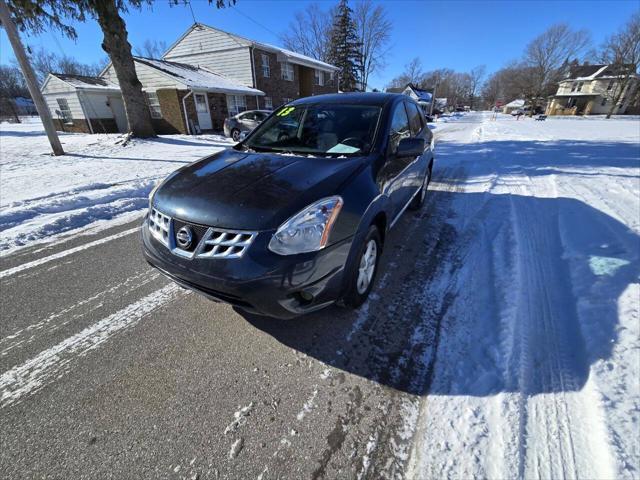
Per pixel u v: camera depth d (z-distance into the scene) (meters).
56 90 18.89
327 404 1.61
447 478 1.27
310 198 1.82
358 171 2.17
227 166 2.30
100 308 2.38
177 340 2.06
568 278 2.61
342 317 2.25
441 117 45.06
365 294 2.36
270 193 1.85
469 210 4.38
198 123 17.72
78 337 2.08
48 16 8.93
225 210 1.77
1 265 3.00
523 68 68.88
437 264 2.96
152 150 10.08
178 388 1.71
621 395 1.55
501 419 1.49
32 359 1.90
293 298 1.73
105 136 14.05
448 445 1.40
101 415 1.56
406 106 3.52
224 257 1.69
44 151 9.77
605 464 1.29
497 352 1.88
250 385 1.73
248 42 19.38
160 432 1.48
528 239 3.35
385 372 1.80
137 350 1.98
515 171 6.65
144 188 5.58
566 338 1.98
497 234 3.52
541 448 1.37
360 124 2.74
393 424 1.50
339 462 1.35
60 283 2.71
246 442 1.43
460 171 6.85
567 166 7.10
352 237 1.91
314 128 2.85
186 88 16.33
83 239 3.62
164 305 2.42
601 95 48.09
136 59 17.05
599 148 9.97
